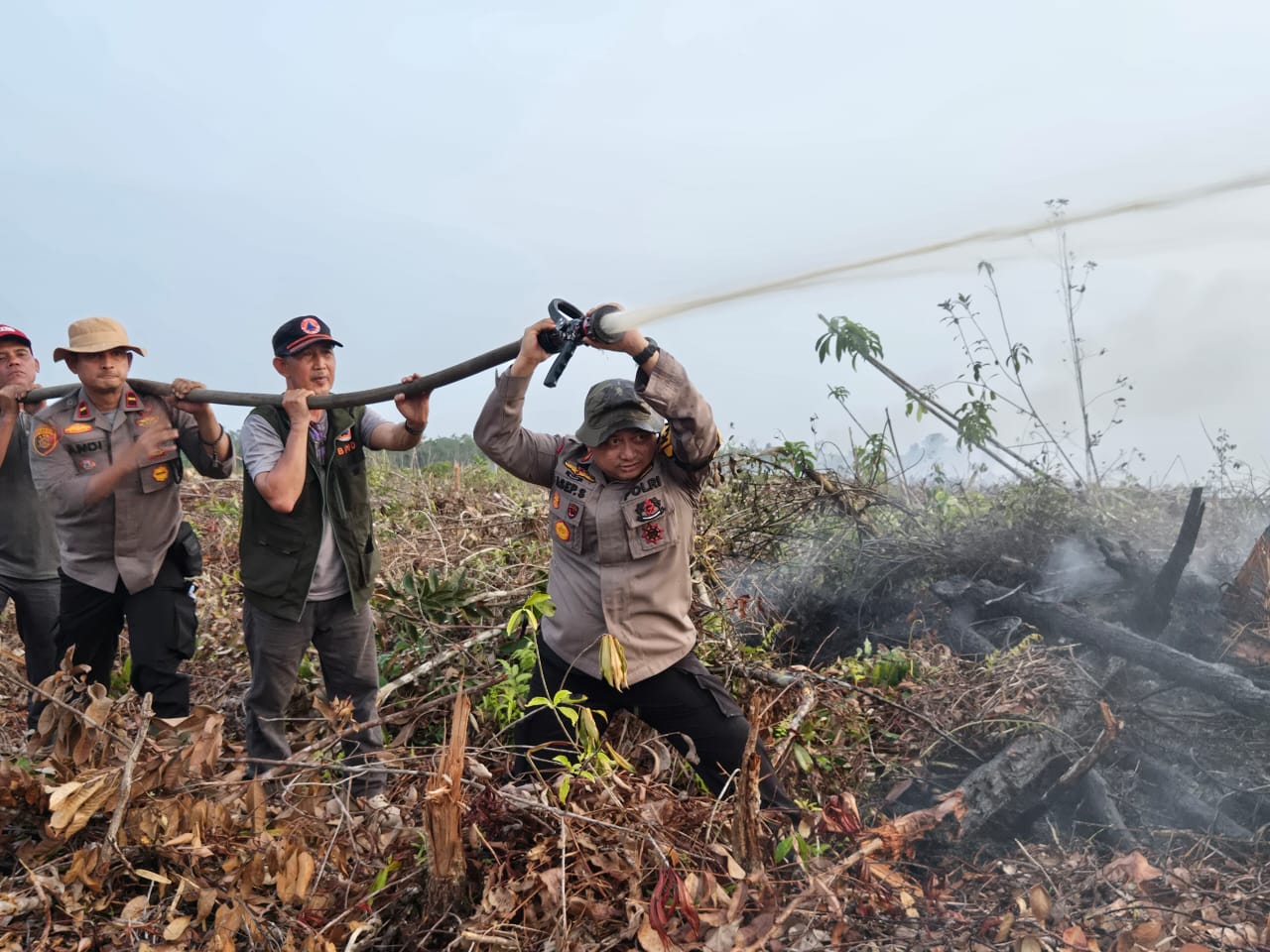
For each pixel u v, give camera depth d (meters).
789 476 5.64
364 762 3.49
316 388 3.48
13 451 4.18
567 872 2.62
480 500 7.17
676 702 3.12
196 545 3.82
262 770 3.44
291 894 2.56
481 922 2.45
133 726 3.11
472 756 2.96
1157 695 4.23
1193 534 4.16
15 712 4.15
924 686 4.31
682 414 2.96
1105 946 2.71
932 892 2.85
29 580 4.24
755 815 2.70
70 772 2.89
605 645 2.92
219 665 4.78
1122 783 3.77
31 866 2.75
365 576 3.55
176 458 3.66
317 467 3.43
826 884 2.54
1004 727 3.94
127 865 2.66
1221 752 3.86
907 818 3.17
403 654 4.40
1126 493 6.58
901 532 5.89
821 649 5.46
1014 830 3.56
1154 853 3.35
